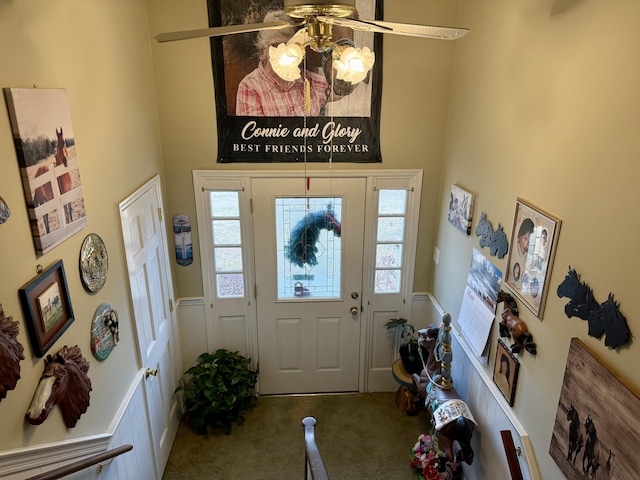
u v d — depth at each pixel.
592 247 1.72
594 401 1.68
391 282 3.78
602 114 1.66
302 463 3.30
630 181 1.52
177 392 3.58
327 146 3.34
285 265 3.66
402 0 3.02
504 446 2.23
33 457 1.58
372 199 3.50
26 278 1.57
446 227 3.37
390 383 4.05
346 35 3.09
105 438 2.13
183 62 3.07
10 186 1.49
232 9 2.97
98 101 2.19
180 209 3.41
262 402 3.91
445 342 2.88
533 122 2.13
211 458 3.33
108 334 2.24
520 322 2.22
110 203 2.33
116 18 2.44
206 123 3.22
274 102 3.20
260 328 3.81
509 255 2.37
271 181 3.41
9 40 1.50
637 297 1.49
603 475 1.62
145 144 2.90
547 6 2.00
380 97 3.24
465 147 2.98
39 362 1.65
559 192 1.93
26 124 1.56
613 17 1.59
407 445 3.46
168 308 3.35
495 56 2.51
